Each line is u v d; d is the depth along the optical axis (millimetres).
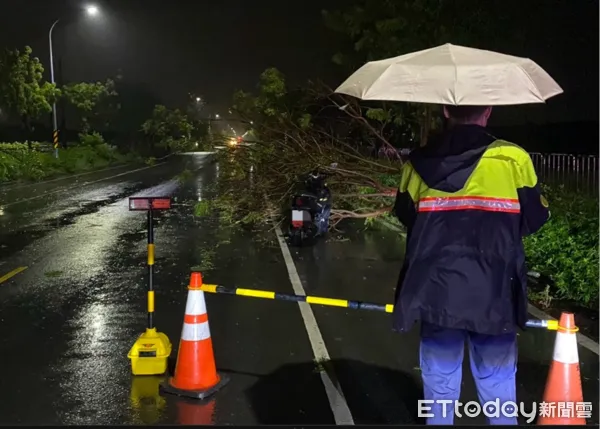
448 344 3547
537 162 12852
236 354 5922
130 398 4949
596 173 10773
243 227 13859
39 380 5320
